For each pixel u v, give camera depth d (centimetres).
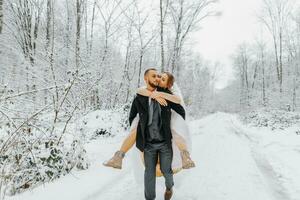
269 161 827
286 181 641
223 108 8762
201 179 650
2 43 1777
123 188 584
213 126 1923
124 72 1920
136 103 463
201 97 5047
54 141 658
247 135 1461
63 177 632
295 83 3822
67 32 1842
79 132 720
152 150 460
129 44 2159
